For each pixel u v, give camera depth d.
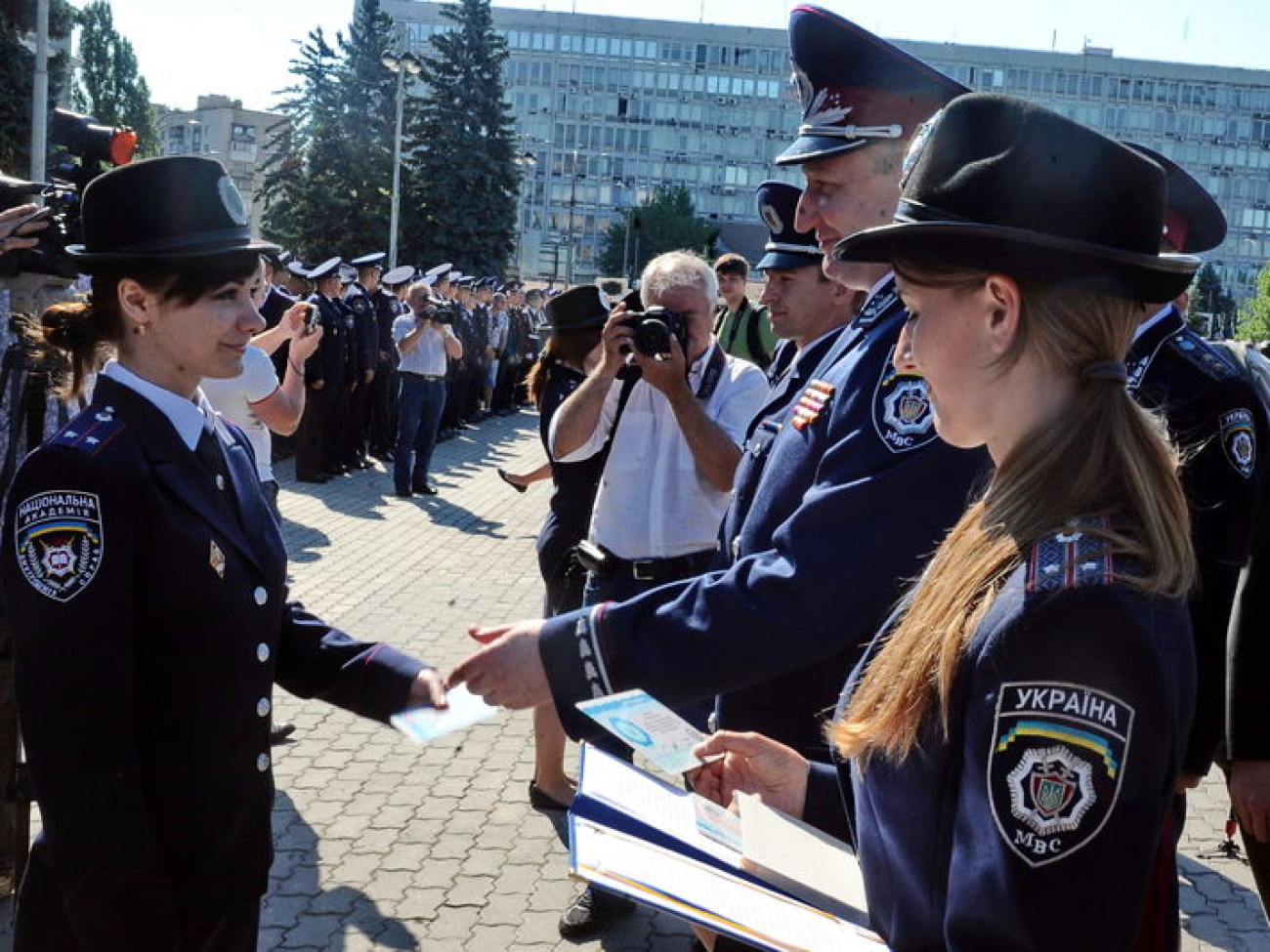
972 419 1.31
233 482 2.14
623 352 3.72
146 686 1.97
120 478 1.93
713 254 12.34
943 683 1.22
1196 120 100.19
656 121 105.88
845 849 1.71
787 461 2.17
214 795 2.03
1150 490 1.20
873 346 2.02
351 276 16.52
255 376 4.99
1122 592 1.15
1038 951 1.11
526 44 105.12
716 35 105.38
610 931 3.77
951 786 1.23
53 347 2.35
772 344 8.40
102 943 1.86
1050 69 101.00
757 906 1.37
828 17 2.21
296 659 2.30
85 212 2.06
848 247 1.33
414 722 1.86
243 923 2.15
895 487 1.83
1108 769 1.11
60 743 1.84
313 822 4.48
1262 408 2.80
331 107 41.31
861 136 2.19
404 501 12.30
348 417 13.83
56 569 1.84
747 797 1.73
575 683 1.85
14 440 2.92
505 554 9.92
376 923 3.77
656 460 3.77
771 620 1.81
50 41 28.17
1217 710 2.71
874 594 1.82
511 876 4.12
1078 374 1.26
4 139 26.73
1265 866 2.57
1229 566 2.69
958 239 1.24
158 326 2.05
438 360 12.55
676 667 1.82
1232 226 100.38
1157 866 1.41
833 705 2.26
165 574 1.96
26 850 3.33
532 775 5.03
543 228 105.69
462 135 43.06
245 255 2.06
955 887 1.17
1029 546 1.22
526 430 20.06
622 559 3.79
